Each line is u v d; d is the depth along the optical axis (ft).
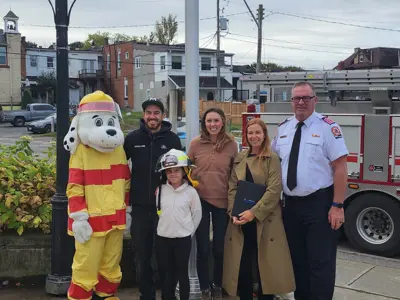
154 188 14.58
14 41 161.27
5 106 158.61
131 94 189.78
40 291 16.78
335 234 14.60
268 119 26.37
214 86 173.68
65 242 16.24
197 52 16.21
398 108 24.52
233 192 14.61
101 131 13.70
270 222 14.39
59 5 15.74
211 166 14.92
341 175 14.11
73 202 13.92
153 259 17.12
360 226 23.71
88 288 14.30
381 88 23.70
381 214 23.29
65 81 16.02
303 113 14.38
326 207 14.34
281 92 29.91
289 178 14.37
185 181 14.49
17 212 17.48
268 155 14.37
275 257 14.32
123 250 17.30
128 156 14.94
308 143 14.28
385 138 22.56
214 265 15.61
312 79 26.08
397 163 22.36
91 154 14.16
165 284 14.73
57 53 15.88
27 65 194.80
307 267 15.21
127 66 189.57
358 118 23.07
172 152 14.11
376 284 18.74
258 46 103.96
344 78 24.89
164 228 14.19
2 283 17.12
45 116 135.23
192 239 16.05
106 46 201.36
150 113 14.67
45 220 17.72
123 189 14.62
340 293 17.69
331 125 14.32
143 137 14.74
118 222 14.32
